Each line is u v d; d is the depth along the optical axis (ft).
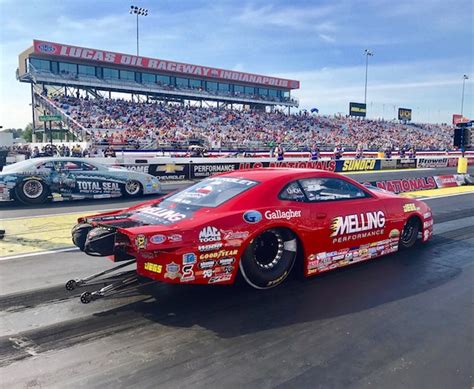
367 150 132.26
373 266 16.03
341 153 105.40
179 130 123.44
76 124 105.40
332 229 14.10
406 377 8.57
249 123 150.41
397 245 16.89
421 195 39.81
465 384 8.35
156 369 8.85
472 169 87.20
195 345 9.89
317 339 10.20
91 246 11.99
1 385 8.31
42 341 10.11
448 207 31.91
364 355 9.45
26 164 32.76
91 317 11.44
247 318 11.35
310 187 14.19
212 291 13.24
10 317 11.47
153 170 53.06
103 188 35.22
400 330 10.71
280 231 13.08
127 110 126.11
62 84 124.57
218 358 9.29
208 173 58.80
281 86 184.03
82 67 128.67
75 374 8.69
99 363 9.11
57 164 33.40
